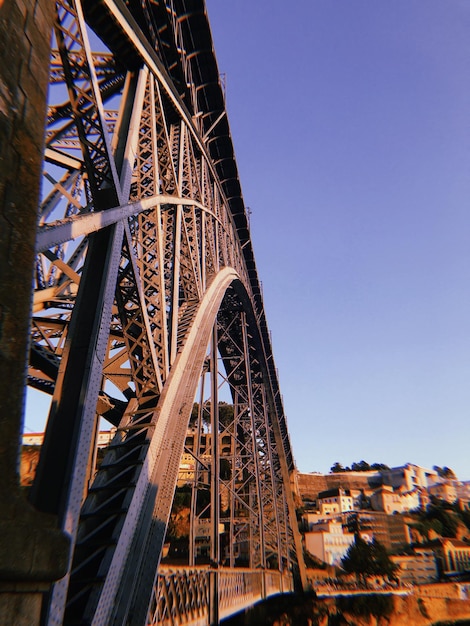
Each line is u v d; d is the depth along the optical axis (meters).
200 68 19.12
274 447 42.62
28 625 3.60
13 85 3.96
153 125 11.23
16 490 3.50
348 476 151.38
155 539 9.08
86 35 7.90
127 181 9.03
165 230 13.36
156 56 12.07
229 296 30.70
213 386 21.36
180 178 14.05
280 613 37.06
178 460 9.97
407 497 136.12
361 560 89.81
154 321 10.70
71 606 6.59
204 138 19.84
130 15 10.44
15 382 3.65
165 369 10.48
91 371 6.70
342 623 60.59
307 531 107.94
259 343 35.25
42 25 4.51
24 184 4.02
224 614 16.92
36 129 4.27
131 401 10.49
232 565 24.50
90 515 7.83
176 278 12.38
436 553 107.69
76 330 7.09
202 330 14.21
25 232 3.98
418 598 77.38
